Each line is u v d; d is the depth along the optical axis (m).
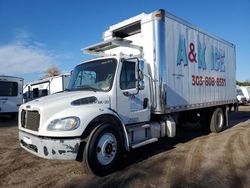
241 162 5.88
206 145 7.68
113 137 5.33
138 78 6.11
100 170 5.04
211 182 4.71
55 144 4.61
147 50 6.94
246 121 13.61
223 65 10.74
